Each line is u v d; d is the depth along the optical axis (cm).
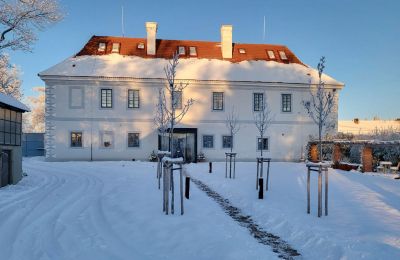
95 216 941
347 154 2427
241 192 1274
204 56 3375
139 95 2977
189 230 783
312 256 637
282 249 682
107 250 671
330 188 1337
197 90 3033
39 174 1933
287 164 2580
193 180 1722
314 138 2967
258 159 1353
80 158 2917
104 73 2933
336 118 3180
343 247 629
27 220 891
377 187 1352
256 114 3109
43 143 3756
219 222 865
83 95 2931
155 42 3331
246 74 3156
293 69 3369
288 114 3141
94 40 3347
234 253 639
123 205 1055
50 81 2903
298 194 1216
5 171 1466
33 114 5966
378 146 1997
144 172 2016
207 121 3038
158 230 790
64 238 746
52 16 2400
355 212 916
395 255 583
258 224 878
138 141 2973
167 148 2916
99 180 1672
